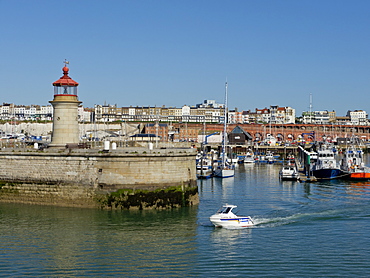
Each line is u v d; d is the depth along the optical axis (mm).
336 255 41000
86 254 40781
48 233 46125
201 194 73938
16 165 57781
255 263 39000
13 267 37938
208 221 51250
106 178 53781
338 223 51812
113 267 38031
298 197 70750
